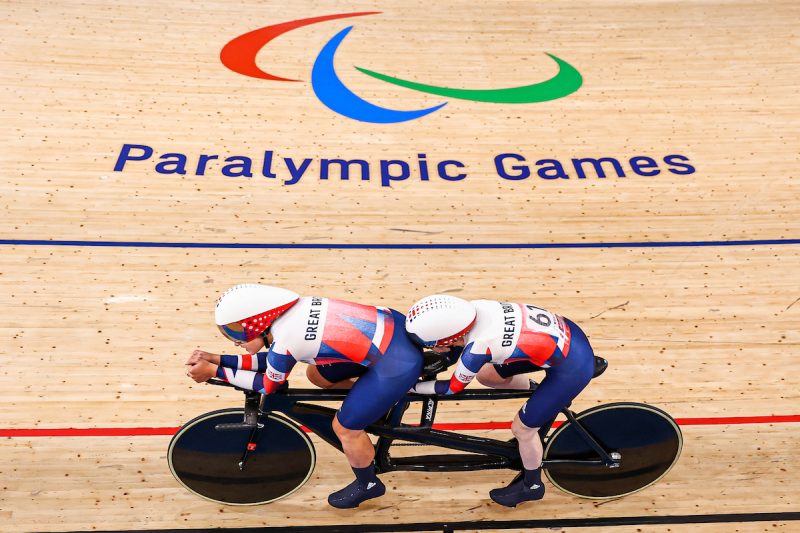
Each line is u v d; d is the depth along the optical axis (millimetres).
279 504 4523
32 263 6223
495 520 4512
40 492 4477
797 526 4531
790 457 4988
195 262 6438
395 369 3629
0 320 5621
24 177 7281
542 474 4727
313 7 11578
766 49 10891
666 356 5766
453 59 10438
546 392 3812
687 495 4703
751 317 6184
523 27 11406
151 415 5039
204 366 3658
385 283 6375
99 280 6125
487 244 6953
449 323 3430
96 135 8094
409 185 7758
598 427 4266
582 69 10305
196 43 10250
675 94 9750
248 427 3889
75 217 6844
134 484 4578
